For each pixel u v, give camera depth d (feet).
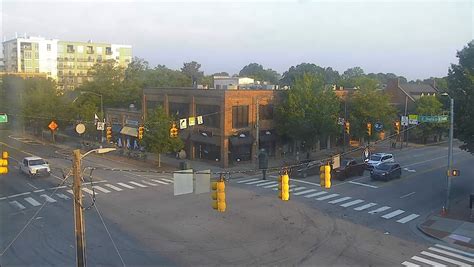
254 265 61.36
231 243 70.59
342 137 211.00
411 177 136.67
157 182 124.77
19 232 75.87
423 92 282.36
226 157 154.40
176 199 101.86
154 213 88.94
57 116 217.97
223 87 197.98
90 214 87.86
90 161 162.09
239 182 125.90
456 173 94.17
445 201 104.94
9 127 267.39
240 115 159.12
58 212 89.76
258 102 159.74
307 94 166.50
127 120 201.67
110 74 279.69
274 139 172.55
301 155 180.55
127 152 178.09
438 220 87.76
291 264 61.87
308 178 132.87
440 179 133.59
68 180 125.80
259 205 96.78
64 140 228.63
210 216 86.74
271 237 74.02
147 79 319.88
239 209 92.79
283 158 171.73
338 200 103.71
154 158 171.42
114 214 87.97
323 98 168.45
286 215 88.69
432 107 224.94
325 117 164.25
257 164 150.82
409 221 87.15
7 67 495.82
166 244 69.82
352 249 69.05
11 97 270.05
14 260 62.69
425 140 239.50
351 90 204.13
